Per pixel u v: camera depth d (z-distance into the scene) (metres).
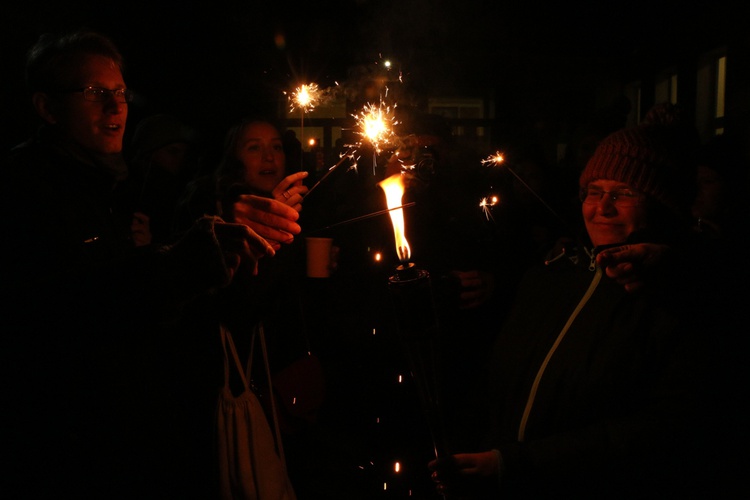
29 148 1.90
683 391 1.76
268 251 1.68
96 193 1.94
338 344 3.53
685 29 7.08
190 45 8.69
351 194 3.80
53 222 1.78
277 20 9.01
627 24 9.04
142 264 1.56
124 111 2.01
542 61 9.69
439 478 1.79
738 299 1.90
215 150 3.88
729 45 5.99
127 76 8.38
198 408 2.18
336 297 3.54
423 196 3.38
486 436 2.14
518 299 2.21
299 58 9.08
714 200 2.85
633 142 1.97
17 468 1.68
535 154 4.23
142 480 1.83
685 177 1.97
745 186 2.87
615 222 1.98
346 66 9.20
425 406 1.73
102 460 1.74
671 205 1.95
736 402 1.90
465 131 9.71
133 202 2.16
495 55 9.65
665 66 7.75
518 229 3.93
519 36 9.59
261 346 2.41
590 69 9.66
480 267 3.39
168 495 1.94
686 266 1.78
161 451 1.92
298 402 2.65
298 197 2.33
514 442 1.89
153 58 8.50
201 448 2.17
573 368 1.89
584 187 2.10
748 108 5.57
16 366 1.67
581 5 9.38
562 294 2.05
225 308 2.24
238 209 2.08
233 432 2.18
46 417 1.70
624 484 1.84
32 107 2.00
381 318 3.37
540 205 4.07
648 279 1.77
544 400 1.91
